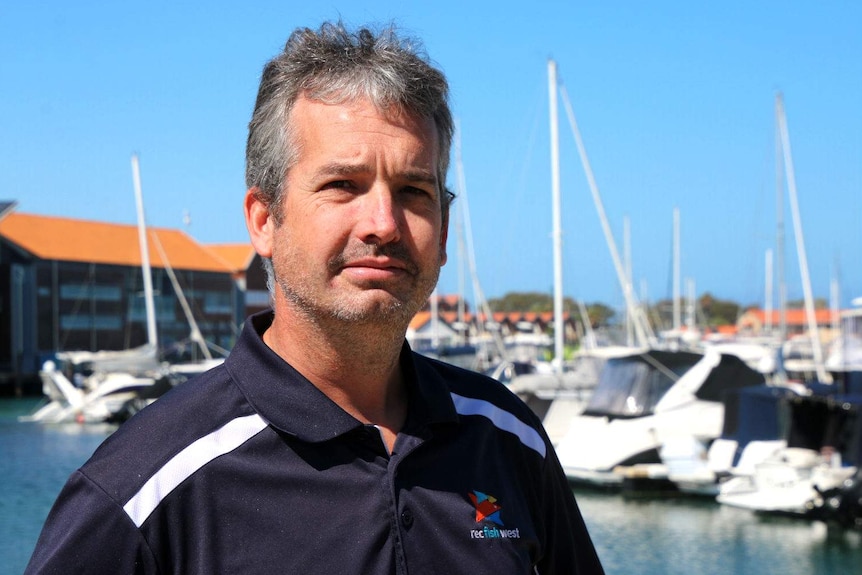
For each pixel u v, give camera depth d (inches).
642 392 735.1
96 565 74.9
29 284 2630.4
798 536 541.3
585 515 610.9
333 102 84.7
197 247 3122.5
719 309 4635.8
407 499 82.9
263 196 90.1
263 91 89.9
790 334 2960.1
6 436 1210.6
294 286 85.1
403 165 84.7
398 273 84.0
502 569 85.4
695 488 659.4
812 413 614.2
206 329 2979.8
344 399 87.2
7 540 581.9
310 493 79.9
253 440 80.8
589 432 721.0
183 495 78.0
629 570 477.4
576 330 2645.2
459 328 1945.1
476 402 96.3
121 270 2785.4
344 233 83.2
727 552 508.1
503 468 93.3
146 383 1400.1
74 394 1409.9
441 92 89.3
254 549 77.4
